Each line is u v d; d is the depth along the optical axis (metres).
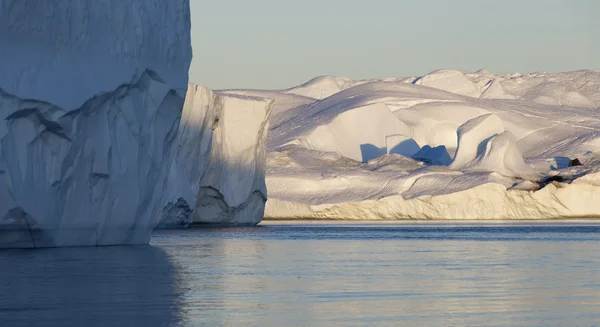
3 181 119.25
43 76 122.38
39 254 120.56
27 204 122.38
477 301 77.44
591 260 125.25
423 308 73.12
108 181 135.50
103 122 133.25
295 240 189.12
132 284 87.69
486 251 148.62
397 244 173.50
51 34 124.56
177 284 89.00
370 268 111.19
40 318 66.56
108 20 133.62
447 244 172.88
